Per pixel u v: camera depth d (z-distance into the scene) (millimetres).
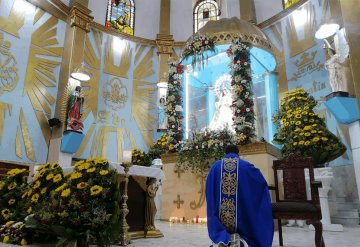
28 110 9211
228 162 2623
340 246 3418
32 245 3225
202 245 3402
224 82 8141
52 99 10008
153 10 13531
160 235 4113
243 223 2406
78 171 3115
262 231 2350
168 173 6992
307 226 5801
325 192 5496
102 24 12023
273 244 3631
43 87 9789
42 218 2943
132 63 12328
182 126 7703
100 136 10789
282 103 7113
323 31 7137
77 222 2844
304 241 3869
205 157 6223
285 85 10023
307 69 9430
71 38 10484
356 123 6547
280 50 10539
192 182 6574
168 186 6898
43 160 9383
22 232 3275
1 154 8289
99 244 2930
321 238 2936
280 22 10773
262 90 9375
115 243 3436
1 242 3389
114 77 11688
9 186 3879
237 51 6703
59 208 2879
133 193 4105
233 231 2418
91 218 2887
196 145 6461
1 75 8625
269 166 5641
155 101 12305
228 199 2475
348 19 6336
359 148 6422
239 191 2475
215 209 2510
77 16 10750
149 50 12852
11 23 9141
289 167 3580
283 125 6793
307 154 6250
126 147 11234
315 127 6320
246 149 5832
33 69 9562
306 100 6742
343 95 6691
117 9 12805
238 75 6449
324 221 5395
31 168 8945
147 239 3893
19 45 9273
